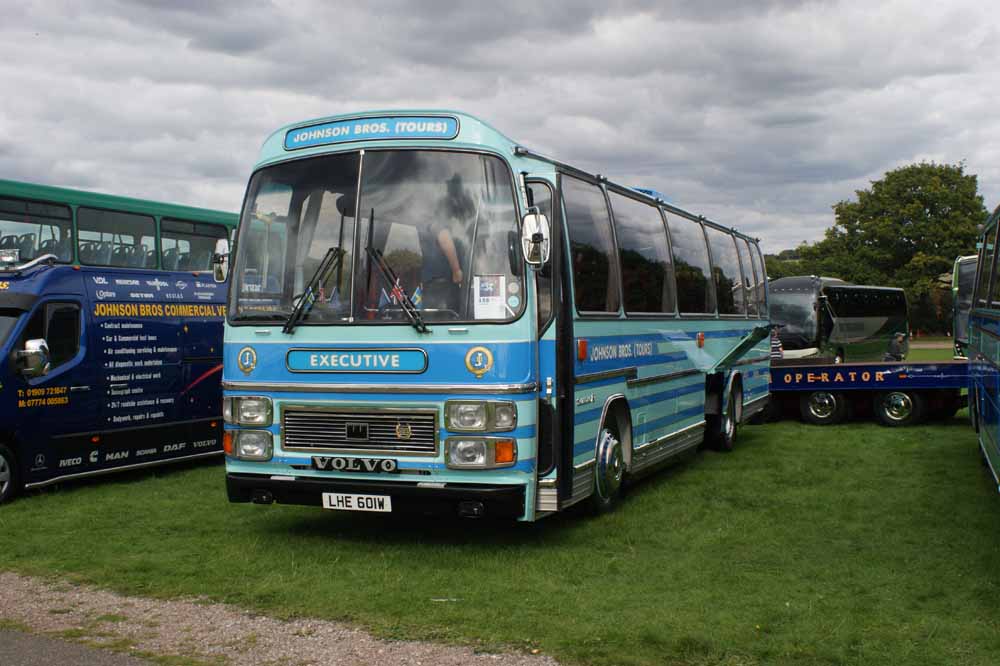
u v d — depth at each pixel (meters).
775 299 30.92
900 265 70.62
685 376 12.40
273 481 8.16
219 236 14.98
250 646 5.73
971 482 11.60
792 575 7.38
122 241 13.41
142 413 12.92
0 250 11.55
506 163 7.95
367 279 8.03
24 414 11.34
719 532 8.91
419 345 7.82
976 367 13.08
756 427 18.36
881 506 10.12
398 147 8.19
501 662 5.44
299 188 8.43
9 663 5.42
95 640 5.85
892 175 70.94
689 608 6.47
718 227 14.71
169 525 9.40
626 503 10.37
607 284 9.70
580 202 9.23
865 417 19.72
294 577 7.29
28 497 11.37
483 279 7.80
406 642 5.78
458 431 7.71
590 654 5.56
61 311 11.93
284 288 8.32
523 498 7.71
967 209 69.38
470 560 7.84
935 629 6.00
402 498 7.83
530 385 7.74
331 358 8.05
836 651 5.60
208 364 14.00
